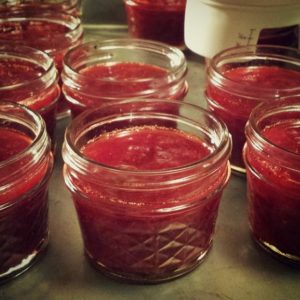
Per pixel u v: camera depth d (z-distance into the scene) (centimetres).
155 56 25
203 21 25
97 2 34
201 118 19
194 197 16
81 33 28
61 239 19
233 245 18
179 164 18
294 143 18
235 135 22
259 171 17
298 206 17
